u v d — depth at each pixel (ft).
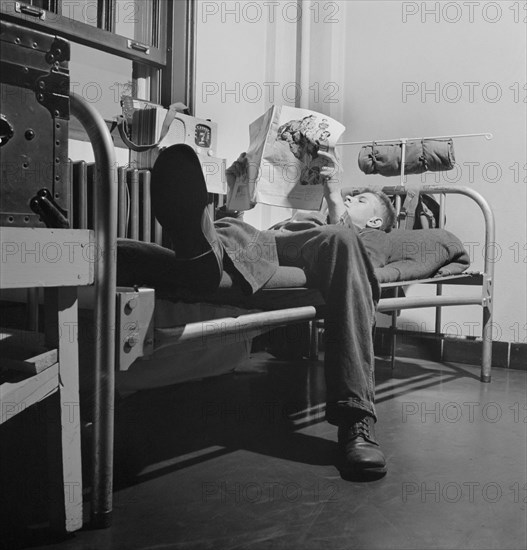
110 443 3.30
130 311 3.34
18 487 3.86
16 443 4.74
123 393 6.18
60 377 3.17
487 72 8.38
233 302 4.70
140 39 7.51
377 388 6.97
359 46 9.36
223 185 7.09
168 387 6.73
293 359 8.66
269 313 4.25
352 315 4.40
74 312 3.25
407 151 7.96
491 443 4.95
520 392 6.88
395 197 8.28
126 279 3.95
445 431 5.27
